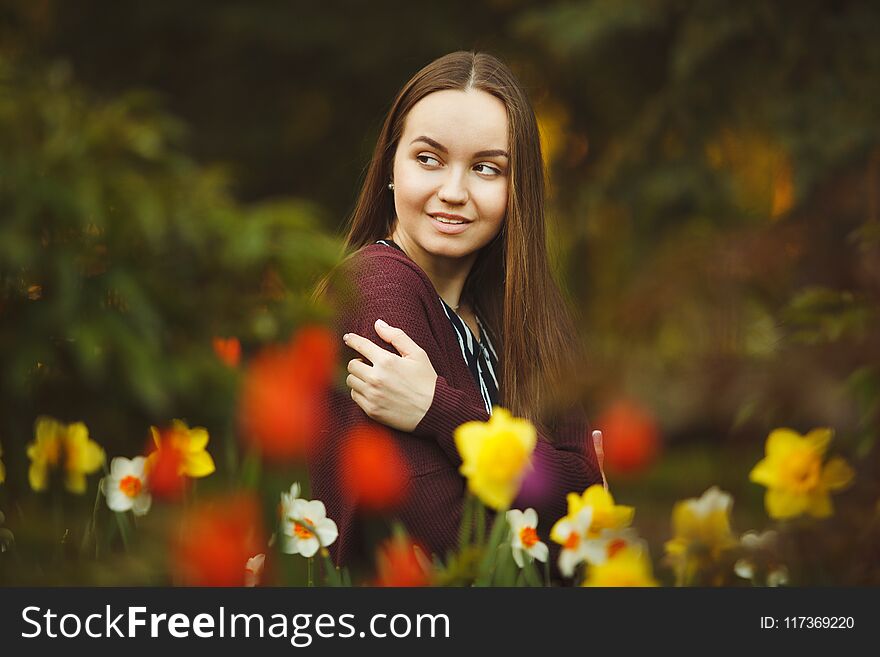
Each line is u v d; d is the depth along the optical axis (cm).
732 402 170
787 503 215
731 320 173
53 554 186
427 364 266
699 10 931
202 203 178
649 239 1007
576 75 1158
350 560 262
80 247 173
